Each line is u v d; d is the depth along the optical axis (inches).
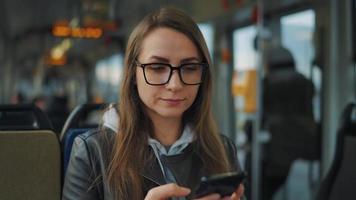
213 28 189.8
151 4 214.8
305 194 147.9
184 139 47.8
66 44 295.4
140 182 45.3
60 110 240.2
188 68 44.3
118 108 48.1
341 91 137.4
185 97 44.6
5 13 291.7
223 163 49.6
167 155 47.1
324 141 142.6
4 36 333.7
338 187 80.1
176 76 43.7
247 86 173.6
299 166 150.6
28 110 59.1
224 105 185.3
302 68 148.3
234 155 54.2
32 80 337.1
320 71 142.9
